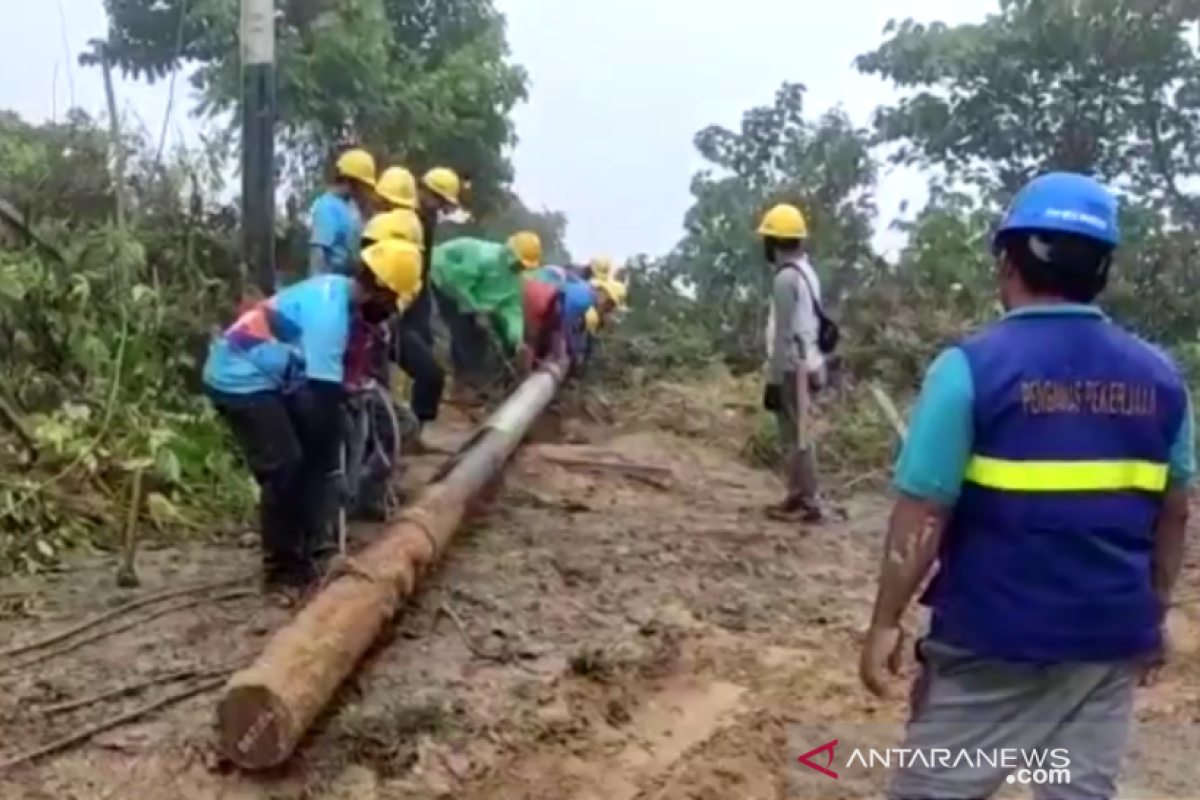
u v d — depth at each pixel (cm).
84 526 736
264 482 636
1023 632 305
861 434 1106
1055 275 311
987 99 2100
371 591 574
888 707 571
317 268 819
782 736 541
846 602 723
